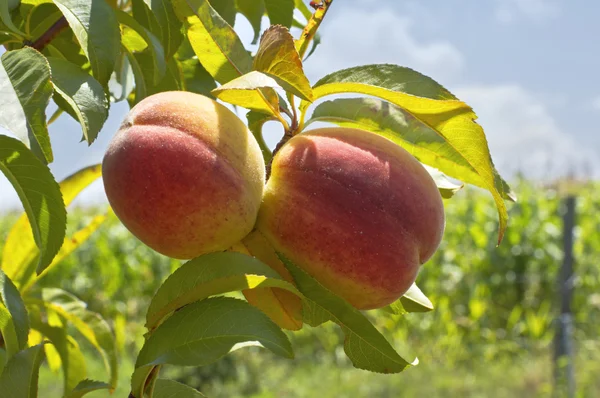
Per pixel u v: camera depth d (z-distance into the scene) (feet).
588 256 13.99
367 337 1.54
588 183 16.11
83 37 1.55
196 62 1.99
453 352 11.94
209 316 1.48
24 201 1.50
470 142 1.59
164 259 15.16
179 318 1.49
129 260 14.73
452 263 13.96
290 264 1.55
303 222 1.53
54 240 1.50
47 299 2.11
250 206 1.52
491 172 1.59
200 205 1.48
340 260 1.52
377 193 1.53
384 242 1.52
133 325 13.99
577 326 13.07
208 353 1.45
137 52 1.91
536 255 13.76
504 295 14.25
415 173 1.59
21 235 2.04
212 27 1.59
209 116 1.52
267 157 1.76
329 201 1.53
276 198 1.55
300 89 1.54
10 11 1.73
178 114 1.50
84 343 12.23
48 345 2.23
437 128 1.60
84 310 2.13
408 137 1.73
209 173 1.48
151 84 1.92
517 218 13.97
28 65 1.44
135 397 1.49
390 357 1.55
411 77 1.62
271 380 11.41
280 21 2.00
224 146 1.50
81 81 1.50
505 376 11.09
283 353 1.46
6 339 1.61
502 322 13.93
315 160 1.55
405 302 1.78
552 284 13.78
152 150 1.47
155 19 1.81
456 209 15.14
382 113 1.72
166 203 1.47
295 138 1.60
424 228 1.57
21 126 1.41
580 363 11.09
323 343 12.62
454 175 1.76
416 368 11.54
